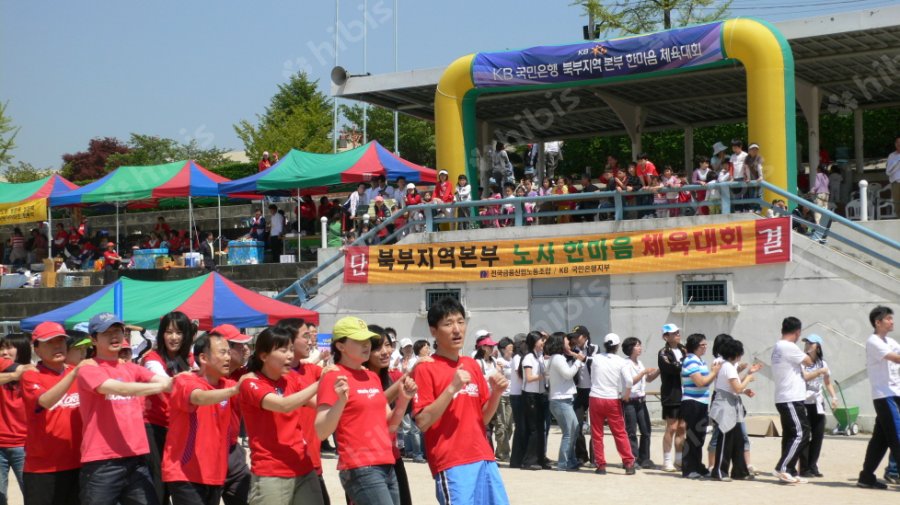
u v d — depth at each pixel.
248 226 34.66
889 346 12.04
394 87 24.25
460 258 20.73
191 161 29.38
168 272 26.42
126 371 8.04
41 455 8.45
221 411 7.91
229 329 8.12
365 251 21.64
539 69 21.88
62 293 27.11
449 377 7.41
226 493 8.63
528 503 11.71
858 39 20.64
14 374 8.60
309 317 17.80
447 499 7.31
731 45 19.88
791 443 12.77
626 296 19.27
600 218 21.48
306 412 7.69
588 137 30.30
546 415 14.82
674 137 33.38
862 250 17.75
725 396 13.15
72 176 54.25
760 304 18.06
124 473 7.93
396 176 26.64
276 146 38.78
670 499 11.77
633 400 14.59
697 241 18.61
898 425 11.95
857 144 26.86
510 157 34.94
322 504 7.73
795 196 18.19
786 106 19.66
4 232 41.72
